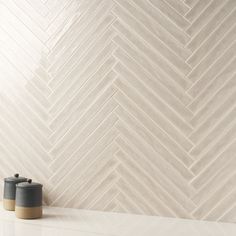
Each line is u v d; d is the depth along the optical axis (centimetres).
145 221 132
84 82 157
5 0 178
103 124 152
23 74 172
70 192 157
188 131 137
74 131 158
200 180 134
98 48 154
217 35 133
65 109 161
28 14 172
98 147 152
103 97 153
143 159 143
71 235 119
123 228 123
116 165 148
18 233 132
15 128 173
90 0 157
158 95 142
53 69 164
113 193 148
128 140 146
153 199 141
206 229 122
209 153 133
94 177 152
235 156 129
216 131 133
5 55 177
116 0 151
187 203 135
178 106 139
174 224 128
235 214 128
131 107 146
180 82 139
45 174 164
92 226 125
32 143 168
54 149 162
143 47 145
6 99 176
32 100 169
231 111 131
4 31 178
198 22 136
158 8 143
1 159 176
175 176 138
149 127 143
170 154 139
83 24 158
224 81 132
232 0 131
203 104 135
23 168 170
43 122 166
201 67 136
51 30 166
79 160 156
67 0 162
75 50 160
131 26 148
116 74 150
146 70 144
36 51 169
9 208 150
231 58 131
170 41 141
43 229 126
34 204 136
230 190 129
